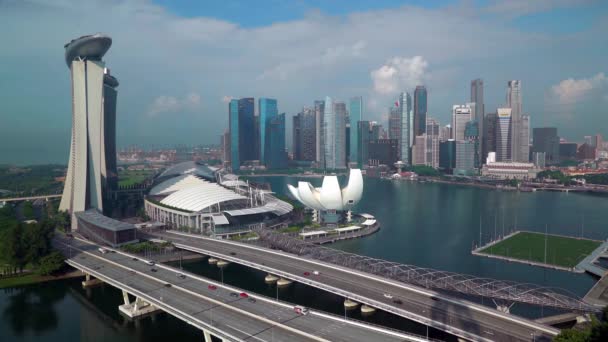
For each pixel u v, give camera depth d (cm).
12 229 19862
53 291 17788
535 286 17512
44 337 13850
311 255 19312
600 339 8644
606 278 17888
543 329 11031
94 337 13762
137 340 13462
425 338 11494
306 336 11038
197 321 12100
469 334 10812
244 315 12594
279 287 17538
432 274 16125
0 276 19162
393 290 14338
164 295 14362
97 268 17925
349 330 11312
